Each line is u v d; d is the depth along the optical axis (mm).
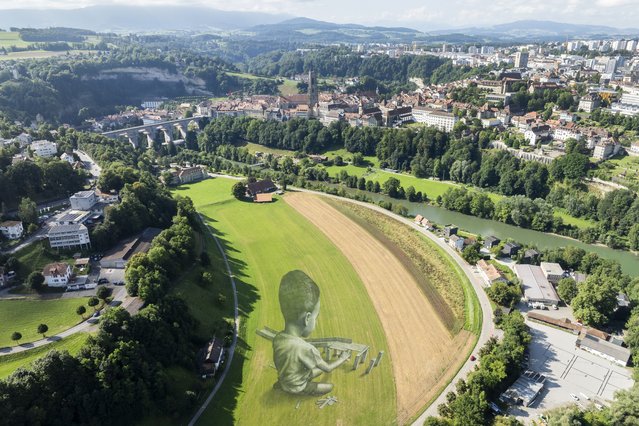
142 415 109812
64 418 100438
